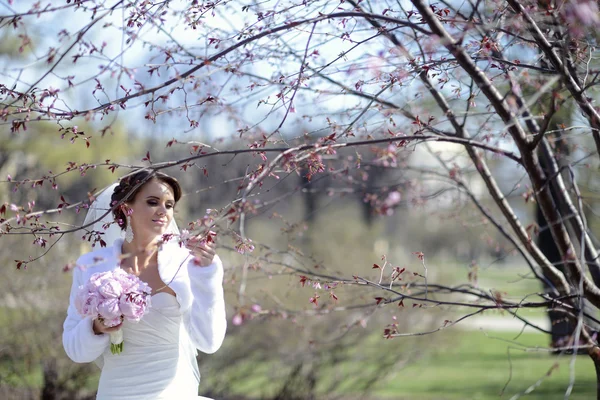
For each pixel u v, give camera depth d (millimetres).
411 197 5113
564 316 4016
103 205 3977
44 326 7648
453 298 8203
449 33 3051
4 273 7387
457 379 11109
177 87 3025
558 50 3424
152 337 3615
